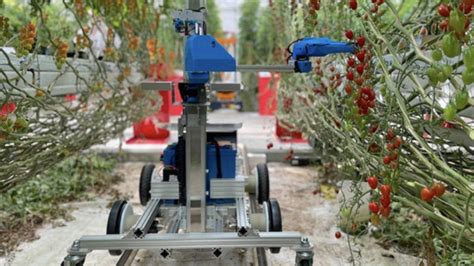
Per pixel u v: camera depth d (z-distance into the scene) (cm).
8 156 208
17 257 225
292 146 484
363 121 145
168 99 594
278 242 166
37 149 238
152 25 459
